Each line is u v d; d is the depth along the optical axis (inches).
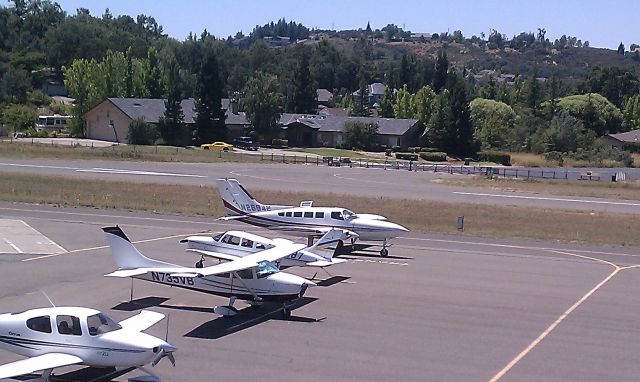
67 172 3437.5
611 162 6348.4
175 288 1341.0
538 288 1453.0
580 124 7170.3
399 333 1103.0
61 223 2076.8
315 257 1395.2
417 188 3550.7
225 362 943.0
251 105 6215.6
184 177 3484.3
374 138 6481.3
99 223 2110.0
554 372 942.4
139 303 1230.9
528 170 5206.7
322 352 997.8
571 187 3932.1
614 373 946.1
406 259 1743.4
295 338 1061.8
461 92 6348.4
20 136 5792.3
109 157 4325.8
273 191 3011.8
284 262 1371.8
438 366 952.3
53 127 6579.7
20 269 1459.2
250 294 1178.0
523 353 1019.9
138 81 6707.7
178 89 6141.7
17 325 806.5
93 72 6496.1
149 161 4315.9
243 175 3752.5
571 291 1433.3
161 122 5664.4
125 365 793.6
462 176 4362.7
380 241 1971.0
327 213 1820.9
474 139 6402.6
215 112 5851.4
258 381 874.8
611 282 1531.7
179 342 1023.6
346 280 1480.1
